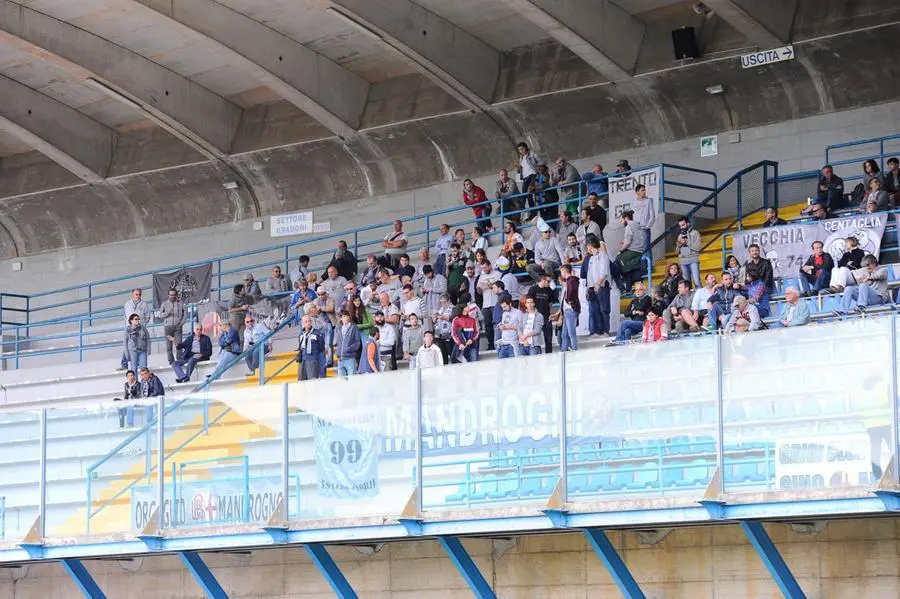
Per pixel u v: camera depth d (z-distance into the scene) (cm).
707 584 2298
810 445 2009
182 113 4712
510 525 2241
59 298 5406
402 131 4581
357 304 3534
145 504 2605
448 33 4238
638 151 4300
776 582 2156
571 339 3166
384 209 4766
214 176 4991
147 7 4028
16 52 4547
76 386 4141
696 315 3019
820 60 3891
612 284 3300
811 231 3284
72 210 5338
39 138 4906
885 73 3859
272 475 2480
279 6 4175
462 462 2300
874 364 1970
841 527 2191
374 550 2638
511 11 4138
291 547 2606
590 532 2267
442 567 2567
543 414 2241
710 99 4122
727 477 2070
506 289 3459
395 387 2380
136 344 3941
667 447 2128
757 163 3994
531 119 4400
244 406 2522
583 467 2197
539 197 4047
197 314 4388
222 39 4200
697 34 4038
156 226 5222
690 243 3469
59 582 2994
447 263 3728
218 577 2806
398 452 2361
